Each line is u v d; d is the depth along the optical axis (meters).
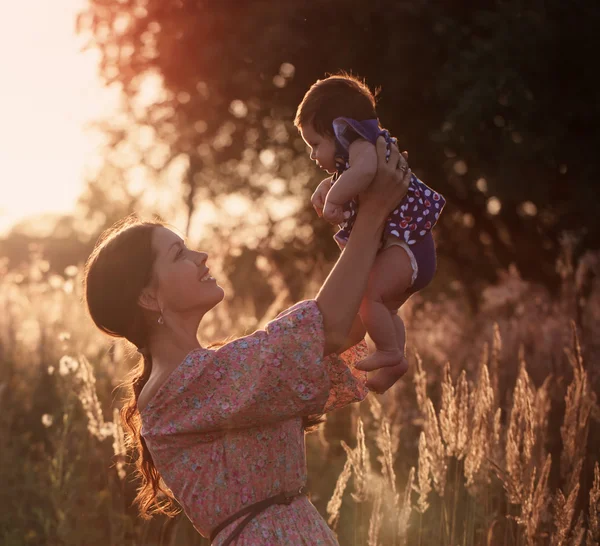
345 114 2.40
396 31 9.21
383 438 3.44
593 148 9.09
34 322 7.35
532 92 8.77
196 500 2.30
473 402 3.50
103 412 5.36
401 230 2.46
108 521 4.41
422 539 3.51
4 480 4.78
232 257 8.93
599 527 2.99
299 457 2.38
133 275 2.43
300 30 9.45
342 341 2.29
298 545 2.26
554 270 11.84
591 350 5.40
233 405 2.23
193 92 10.32
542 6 8.61
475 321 7.12
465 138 8.68
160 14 10.05
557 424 4.61
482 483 3.41
